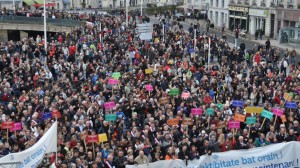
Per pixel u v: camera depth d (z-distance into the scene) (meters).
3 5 91.75
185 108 24.16
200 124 22.08
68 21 63.34
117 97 26.25
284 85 29.89
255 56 40.03
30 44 43.56
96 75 31.42
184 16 90.69
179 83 29.69
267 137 20.56
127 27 60.53
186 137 19.38
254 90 28.39
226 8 81.25
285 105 24.64
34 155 16.20
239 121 21.69
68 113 22.55
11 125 19.73
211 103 24.80
